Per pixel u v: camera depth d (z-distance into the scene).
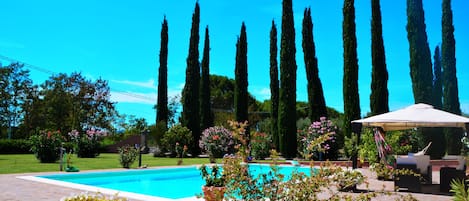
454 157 20.03
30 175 11.48
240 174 3.94
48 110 36.25
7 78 35.00
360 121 10.45
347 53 21.84
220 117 38.47
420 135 20.28
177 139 24.47
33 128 36.00
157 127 26.12
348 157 14.57
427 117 9.52
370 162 12.23
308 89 24.14
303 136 23.14
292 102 23.61
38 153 17.72
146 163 18.31
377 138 10.93
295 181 3.80
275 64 25.97
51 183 9.72
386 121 9.84
